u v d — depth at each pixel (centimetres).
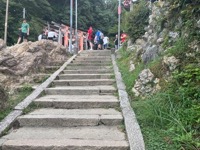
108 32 3161
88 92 675
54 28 1888
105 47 1755
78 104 577
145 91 593
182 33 611
